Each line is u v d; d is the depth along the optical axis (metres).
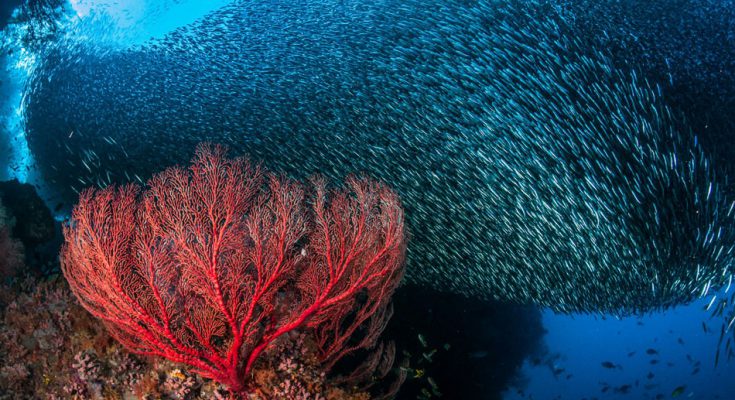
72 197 11.38
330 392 4.03
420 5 15.50
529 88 12.27
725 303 7.99
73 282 3.33
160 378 3.88
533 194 10.59
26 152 12.85
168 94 14.18
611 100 11.30
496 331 11.20
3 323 4.53
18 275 5.50
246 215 3.40
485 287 10.42
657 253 9.73
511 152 11.32
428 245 10.30
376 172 11.67
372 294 4.29
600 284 10.23
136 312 3.07
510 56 13.32
